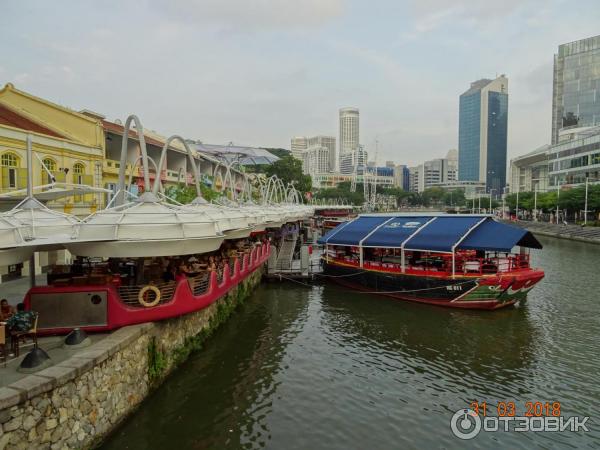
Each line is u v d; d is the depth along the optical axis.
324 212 107.94
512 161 176.12
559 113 159.12
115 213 13.27
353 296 29.86
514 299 25.77
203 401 14.21
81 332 11.68
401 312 25.83
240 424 13.09
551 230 80.19
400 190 181.75
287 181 85.69
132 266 16.95
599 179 92.31
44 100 29.11
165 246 13.13
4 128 21.41
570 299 28.69
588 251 53.75
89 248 12.81
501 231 25.88
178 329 15.84
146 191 14.26
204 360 17.62
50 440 8.91
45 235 12.55
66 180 25.94
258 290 31.34
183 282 14.60
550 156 118.75
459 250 27.11
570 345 20.27
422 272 27.39
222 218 18.17
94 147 29.06
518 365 18.00
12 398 8.00
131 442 11.60
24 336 11.62
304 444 12.27
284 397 15.03
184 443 11.89
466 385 16.22
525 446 12.47
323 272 34.38
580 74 138.75
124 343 11.73
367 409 14.37
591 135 94.06
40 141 23.86
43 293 12.45
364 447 12.25
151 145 38.78
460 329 22.62
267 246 31.69
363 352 19.42
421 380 16.59
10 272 22.03
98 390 10.55
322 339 21.12
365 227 33.47
